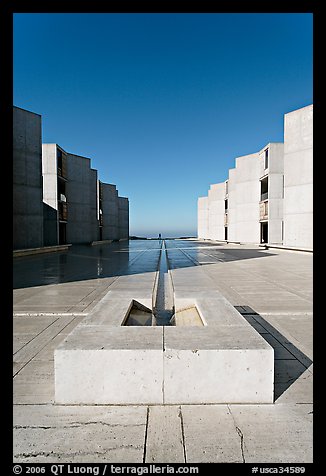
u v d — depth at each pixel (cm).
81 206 2930
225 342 280
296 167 1934
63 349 264
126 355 261
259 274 1047
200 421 239
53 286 813
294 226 1962
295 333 447
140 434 224
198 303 448
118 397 263
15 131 1734
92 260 1567
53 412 253
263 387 263
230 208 3394
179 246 3055
